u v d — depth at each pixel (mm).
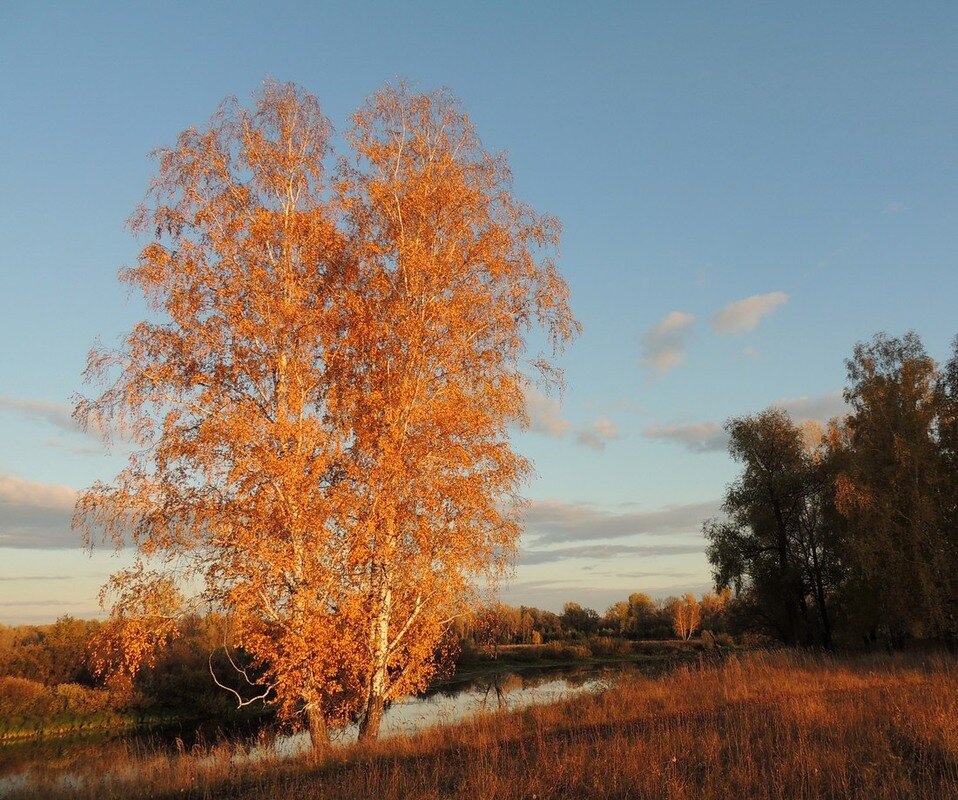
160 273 14773
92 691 30500
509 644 63656
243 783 12203
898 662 25703
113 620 13234
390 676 15367
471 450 15141
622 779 10492
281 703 14578
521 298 16734
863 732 12586
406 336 15266
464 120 17406
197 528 13484
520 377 16562
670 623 88688
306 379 15148
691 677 22438
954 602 30625
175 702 31203
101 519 13320
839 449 35906
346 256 16281
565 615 93125
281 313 14977
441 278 15984
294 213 15766
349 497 13719
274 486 13898
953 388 33688
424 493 14336
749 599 40469
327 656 13562
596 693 21734
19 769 19812
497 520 15016
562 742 13430
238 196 15992
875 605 32812
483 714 17594
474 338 16422
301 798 10664
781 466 40062
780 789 9250
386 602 14688
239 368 14805
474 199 16422
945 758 10594
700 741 12398
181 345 14828
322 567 13680
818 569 39188
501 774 11062
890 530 31406
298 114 16812
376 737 14414
